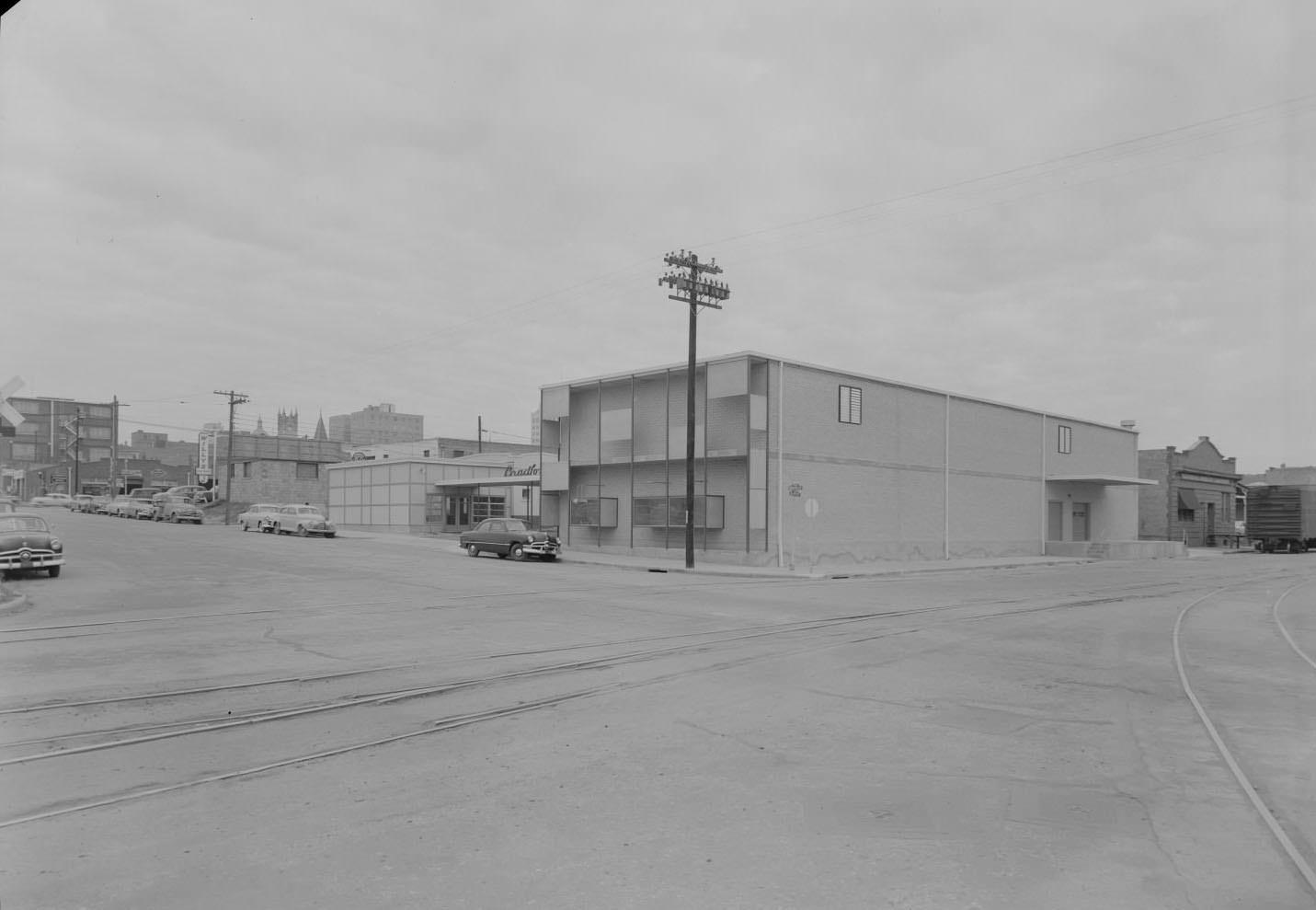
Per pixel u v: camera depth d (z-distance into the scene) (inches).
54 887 171.5
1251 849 195.6
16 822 208.8
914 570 1221.1
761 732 298.2
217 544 1472.7
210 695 354.9
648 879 175.9
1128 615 687.1
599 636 522.9
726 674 404.2
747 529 1242.6
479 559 1263.5
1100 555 1732.3
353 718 318.0
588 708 333.1
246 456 2780.5
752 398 1250.0
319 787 237.0
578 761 262.8
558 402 1592.0
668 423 1379.2
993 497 1689.2
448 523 2004.2
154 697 350.6
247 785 238.7
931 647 493.4
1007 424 1736.0
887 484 1455.5
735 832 203.5
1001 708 340.2
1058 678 403.9
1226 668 440.1
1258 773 255.8
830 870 181.8
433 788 236.4
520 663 427.5
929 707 340.2
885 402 1461.6
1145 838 201.9
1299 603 820.0
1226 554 2063.2
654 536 1407.5
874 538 1424.7
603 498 1492.4
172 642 486.9
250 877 176.4
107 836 199.3
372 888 171.0
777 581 1034.7
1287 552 2095.2
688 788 237.1
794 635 533.3
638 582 942.4
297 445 2874.0
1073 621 633.0
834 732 299.1
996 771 255.3
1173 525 2322.8
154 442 5536.4
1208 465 2500.0
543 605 681.6
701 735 294.0
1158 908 165.3
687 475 1202.0
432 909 161.6
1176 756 273.1
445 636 518.3
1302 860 188.9
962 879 177.6
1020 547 1756.9
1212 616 688.4
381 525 2142.0
